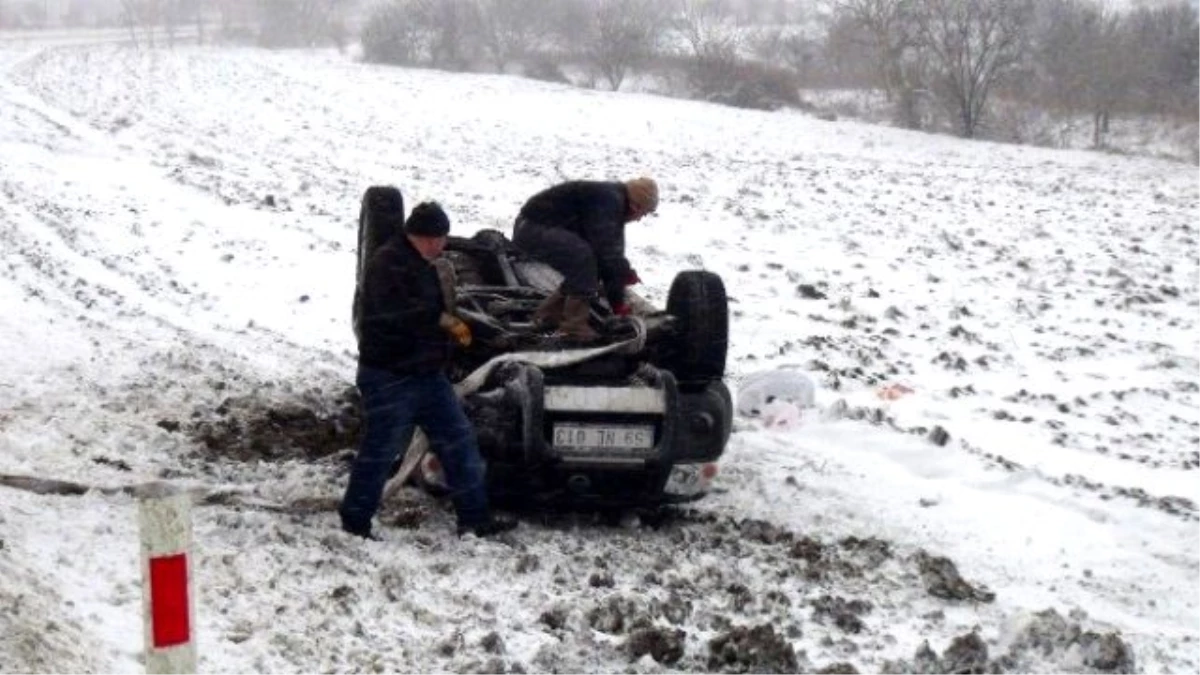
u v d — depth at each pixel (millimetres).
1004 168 30031
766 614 6598
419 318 7121
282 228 17672
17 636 5211
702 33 59250
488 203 21156
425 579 6793
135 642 5668
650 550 7520
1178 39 45062
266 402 9820
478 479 7465
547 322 8453
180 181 21391
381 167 25141
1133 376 12461
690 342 8133
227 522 7199
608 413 7676
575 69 58438
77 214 17844
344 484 8188
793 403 10375
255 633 5891
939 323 14148
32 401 9430
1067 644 6191
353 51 73625
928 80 41406
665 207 21359
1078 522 8398
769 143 33469
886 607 6863
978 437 10203
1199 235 20578
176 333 11867
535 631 6234
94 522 7070
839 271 16750
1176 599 7320
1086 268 17719
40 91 36125
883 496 8695
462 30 60375
